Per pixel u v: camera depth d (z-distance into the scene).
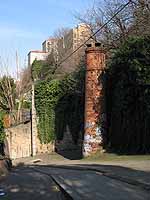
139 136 28.08
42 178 17.41
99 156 30.31
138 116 28.09
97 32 37.50
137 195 11.91
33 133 46.41
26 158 44.03
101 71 32.59
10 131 46.31
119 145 31.02
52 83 46.97
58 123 46.44
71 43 69.06
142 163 21.41
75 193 12.76
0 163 20.67
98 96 32.50
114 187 13.83
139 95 27.17
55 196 12.50
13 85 61.72
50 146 47.19
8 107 59.12
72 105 44.19
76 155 40.59
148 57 25.00
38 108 47.44
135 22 33.59
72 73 45.16
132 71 26.80
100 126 32.38
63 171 21.33
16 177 17.94
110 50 36.50
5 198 12.10
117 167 20.44
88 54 32.84
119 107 30.28
